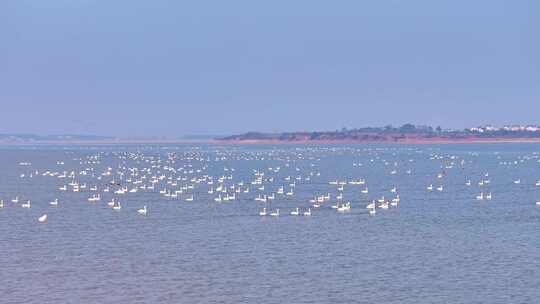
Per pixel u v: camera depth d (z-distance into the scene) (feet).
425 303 301.43
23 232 450.30
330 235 437.99
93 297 308.19
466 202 609.01
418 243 414.21
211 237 431.02
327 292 315.78
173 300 304.50
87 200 618.85
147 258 375.45
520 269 353.10
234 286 323.98
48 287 321.73
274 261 369.09
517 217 516.32
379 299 306.35
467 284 327.47
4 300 303.68
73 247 403.34
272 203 595.88
